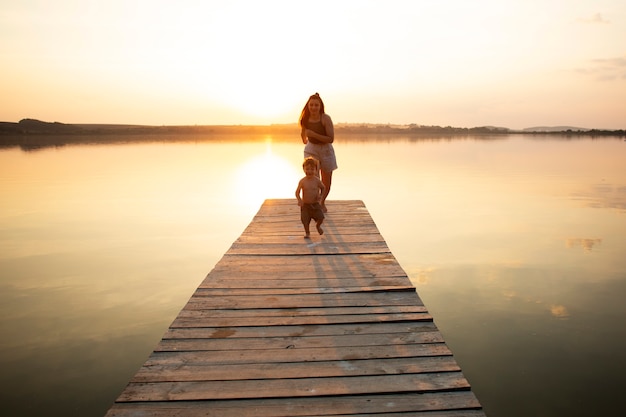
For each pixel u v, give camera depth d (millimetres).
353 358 3152
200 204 17781
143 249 10500
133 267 8945
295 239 6438
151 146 90312
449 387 2781
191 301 4180
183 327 3645
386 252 5742
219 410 2580
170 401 2656
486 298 7070
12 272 8539
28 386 4594
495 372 4848
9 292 7414
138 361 5117
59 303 6914
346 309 4000
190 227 13242
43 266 8969
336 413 2555
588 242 10812
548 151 68438
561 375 4781
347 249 5883
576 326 5977
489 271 8516
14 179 26969
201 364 3072
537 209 15844
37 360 5129
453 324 6078
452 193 20703
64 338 5688
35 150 67562
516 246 10484
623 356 5160
